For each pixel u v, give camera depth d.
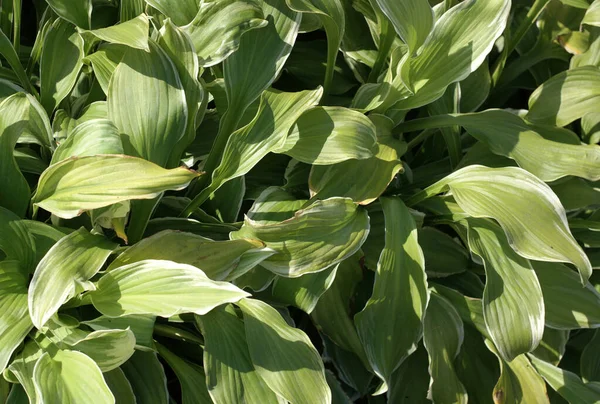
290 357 1.03
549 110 1.22
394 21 1.07
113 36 1.03
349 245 1.08
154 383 1.06
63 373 0.97
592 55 1.31
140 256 1.03
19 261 1.03
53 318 1.01
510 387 1.13
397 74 1.13
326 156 1.07
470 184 1.12
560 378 1.16
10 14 1.23
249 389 1.01
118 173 0.98
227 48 1.08
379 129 1.16
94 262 1.00
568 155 1.15
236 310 1.08
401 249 1.11
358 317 1.10
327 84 1.21
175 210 1.14
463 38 1.14
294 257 1.07
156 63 1.04
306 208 1.07
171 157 1.06
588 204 1.22
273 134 1.08
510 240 1.06
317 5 1.12
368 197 1.12
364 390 1.19
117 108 1.03
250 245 1.04
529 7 1.40
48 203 0.99
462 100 1.31
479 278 1.22
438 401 1.11
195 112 1.05
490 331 1.07
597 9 1.26
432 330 1.13
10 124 1.05
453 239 1.22
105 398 0.94
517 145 1.16
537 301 1.09
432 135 1.30
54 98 1.14
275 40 1.11
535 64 1.40
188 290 0.98
